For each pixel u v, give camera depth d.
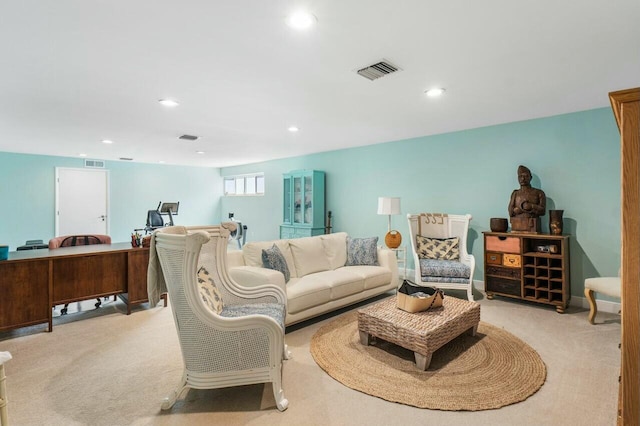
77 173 7.33
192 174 9.04
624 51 2.21
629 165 0.95
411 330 2.33
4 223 6.48
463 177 4.58
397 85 2.83
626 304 0.96
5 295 2.89
